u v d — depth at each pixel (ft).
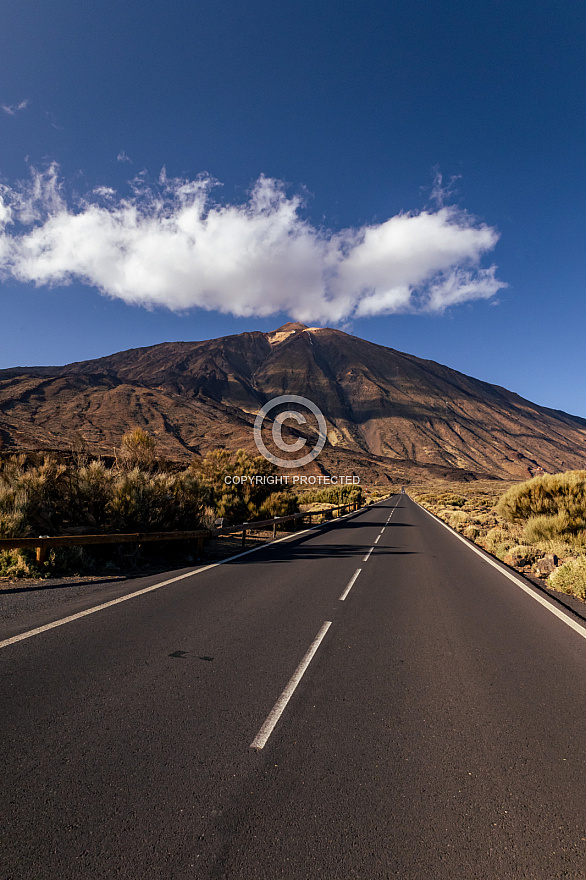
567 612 24.44
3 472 39.81
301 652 16.88
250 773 9.29
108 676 13.82
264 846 7.31
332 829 7.75
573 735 11.47
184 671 14.52
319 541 54.24
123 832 7.52
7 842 7.22
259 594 25.79
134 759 9.59
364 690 13.79
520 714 12.54
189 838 7.43
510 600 27.04
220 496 67.82
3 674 13.48
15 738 10.18
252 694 13.12
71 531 35.17
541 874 6.93
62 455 50.75
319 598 25.67
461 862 7.11
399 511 128.16
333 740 10.75
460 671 15.66
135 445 56.54
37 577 26.68
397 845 7.45
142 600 22.94
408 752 10.36
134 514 35.12
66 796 8.34
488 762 10.09
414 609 24.18
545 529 51.11
